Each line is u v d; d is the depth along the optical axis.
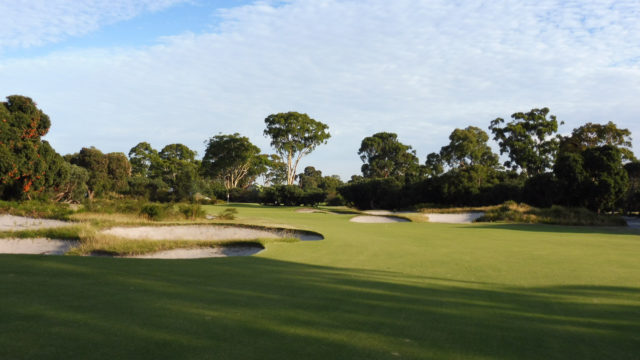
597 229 21.47
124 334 3.72
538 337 3.88
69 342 3.48
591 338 3.88
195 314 4.47
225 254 12.12
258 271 7.79
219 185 71.00
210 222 16.83
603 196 30.11
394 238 15.38
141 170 89.00
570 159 31.72
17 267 7.54
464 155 54.50
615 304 5.36
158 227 15.52
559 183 31.89
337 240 14.25
